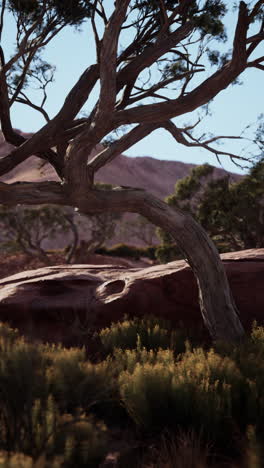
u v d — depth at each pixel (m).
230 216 29.22
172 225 9.07
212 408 5.04
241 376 5.50
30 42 10.80
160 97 11.20
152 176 170.88
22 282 12.30
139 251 52.56
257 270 10.70
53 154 10.55
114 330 8.80
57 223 40.50
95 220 41.59
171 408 5.34
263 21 8.48
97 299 11.23
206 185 30.80
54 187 8.80
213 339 8.95
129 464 4.61
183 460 4.20
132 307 10.82
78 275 12.26
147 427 5.34
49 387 4.50
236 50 7.81
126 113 7.98
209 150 10.84
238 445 4.71
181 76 10.57
